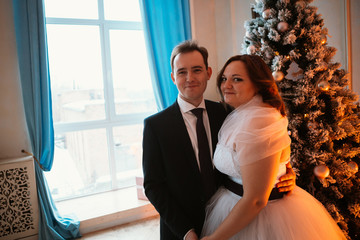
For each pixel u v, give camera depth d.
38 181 2.57
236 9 3.23
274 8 1.91
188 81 1.27
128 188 3.46
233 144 1.09
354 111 1.97
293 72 2.07
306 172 1.86
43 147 2.60
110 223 2.80
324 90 1.75
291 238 1.08
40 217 2.54
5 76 2.67
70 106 3.22
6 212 2.46
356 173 1.90
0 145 2.69
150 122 1.36
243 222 0.98
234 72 1.16
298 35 1.82
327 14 2.79
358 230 1.89
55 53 3.12
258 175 0.98
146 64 3.49
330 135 1.78
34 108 2.56
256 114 1.05
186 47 1.30
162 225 1.38
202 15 3.47
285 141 1.03
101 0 3.18
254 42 2.00
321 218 1.19
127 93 3.45
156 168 1.32
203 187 1.29
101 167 3.40
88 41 3.23
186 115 1.36
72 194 3.29
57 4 3.03
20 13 2.50
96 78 3.30
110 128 3.34
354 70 2.68
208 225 1.24
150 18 3.03
